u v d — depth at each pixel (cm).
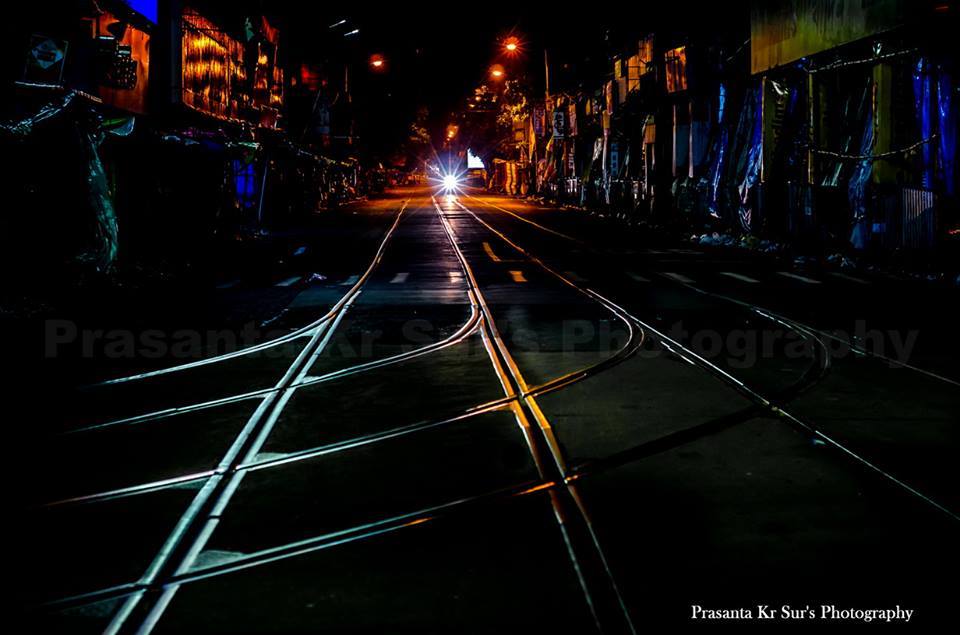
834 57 2116
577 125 5634
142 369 918
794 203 2261
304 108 4681
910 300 1368
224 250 2377
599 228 3525
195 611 368
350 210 5259
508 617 358
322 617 361
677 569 404
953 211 1700
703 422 677
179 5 2303
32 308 1254
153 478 562
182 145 2111
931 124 1783
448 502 503
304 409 742
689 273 1833
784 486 523
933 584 388
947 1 1623
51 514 497
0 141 1246
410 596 379
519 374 871
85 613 368
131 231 1847
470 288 1617
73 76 1595
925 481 530
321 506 502
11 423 707
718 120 2977
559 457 589
